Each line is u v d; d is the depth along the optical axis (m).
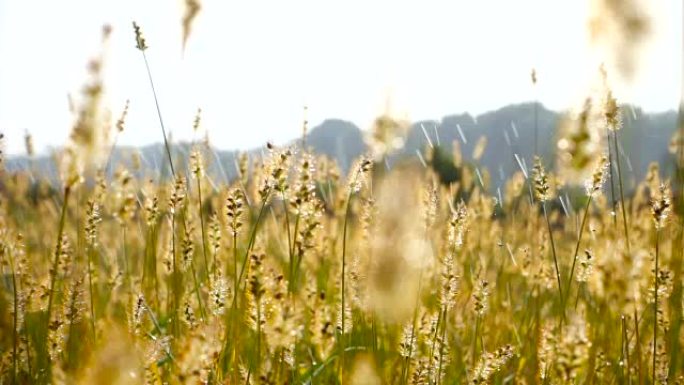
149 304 3.22
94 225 2.70
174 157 3.30
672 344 2.61
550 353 2.21
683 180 2.61
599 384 2.54
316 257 3.57
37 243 4.11
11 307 2.59
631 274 2.36
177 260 2.79
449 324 3.02
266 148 2.12
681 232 2.64
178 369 1.47
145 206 3.05
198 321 2.30
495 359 2.33
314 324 2.32
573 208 3.18
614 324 2.95
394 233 0.92
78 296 2.45
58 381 1.70
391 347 2.76
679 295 2.61
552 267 3.36
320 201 2.15
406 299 0.92
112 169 3.23
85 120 1.69
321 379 2.66
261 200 2.15
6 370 2.43
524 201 4.64
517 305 3.88
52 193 4.59
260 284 1.79
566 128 2.06
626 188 2.56
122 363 0.84
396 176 0.92
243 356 2.44
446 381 2.73
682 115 2.53
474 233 4.10
